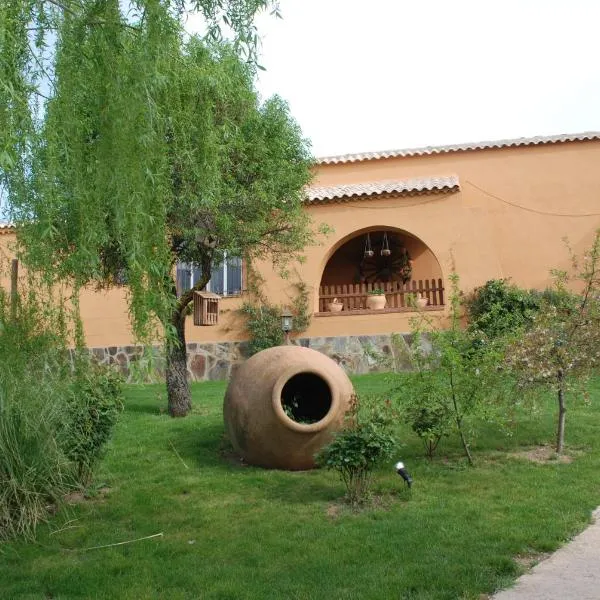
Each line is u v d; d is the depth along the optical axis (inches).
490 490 247.8
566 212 623.8
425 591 161.5
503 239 630.5
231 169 409.7
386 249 698.8
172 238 398.6
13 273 200.7
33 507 224.7
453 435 329.4
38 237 174.9
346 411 284.7
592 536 198.5
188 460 312.0
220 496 257.0
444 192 627.2
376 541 199.8
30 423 226.4
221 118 384.8
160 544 206.4
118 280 408.2
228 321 641.6
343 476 243.4
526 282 618.8
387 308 617.9
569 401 394.0
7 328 193.5
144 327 177.2
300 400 321.1
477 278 612.1
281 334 621.6
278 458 287.4
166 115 204.7
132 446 338.0
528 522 210.2
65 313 198.1
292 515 230.2
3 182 172.7
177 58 209.3
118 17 182.7
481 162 648.4
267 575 177.3
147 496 258.5
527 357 293.6
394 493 251.9
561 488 246.5
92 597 169.2
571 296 330.0
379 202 635.5
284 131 442.6
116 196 171.5
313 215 643.5
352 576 173.2
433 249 624.1
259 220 424.2
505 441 319.9
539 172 634.8
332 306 639.1
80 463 266.2
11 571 189.5
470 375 283.4
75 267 181.9
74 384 223.0
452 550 188.4
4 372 199.5
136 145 174.1
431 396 287.7
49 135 171.3
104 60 182.2
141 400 487.8
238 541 205.8
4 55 155.8
